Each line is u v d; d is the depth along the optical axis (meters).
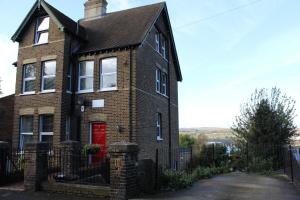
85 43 19.78
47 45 18.80
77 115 18.33
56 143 17.39
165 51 23.05
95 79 18.25
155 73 20.44
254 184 12.63
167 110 22.33
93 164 12.72
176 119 24.34
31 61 19.16
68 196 10.12
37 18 19.59
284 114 21.92
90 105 18.11
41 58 18.83
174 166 21.41
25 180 11.11
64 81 18.09
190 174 14.38
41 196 10.16
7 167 12.55
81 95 18.52
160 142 20.36
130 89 17.25
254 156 20.33
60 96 17.80
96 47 18.56
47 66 18.92
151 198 9.50
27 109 18.73
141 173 10.38
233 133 22.91
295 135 21.89
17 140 18.72
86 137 17.88
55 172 12.56
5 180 12.27
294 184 12.75
